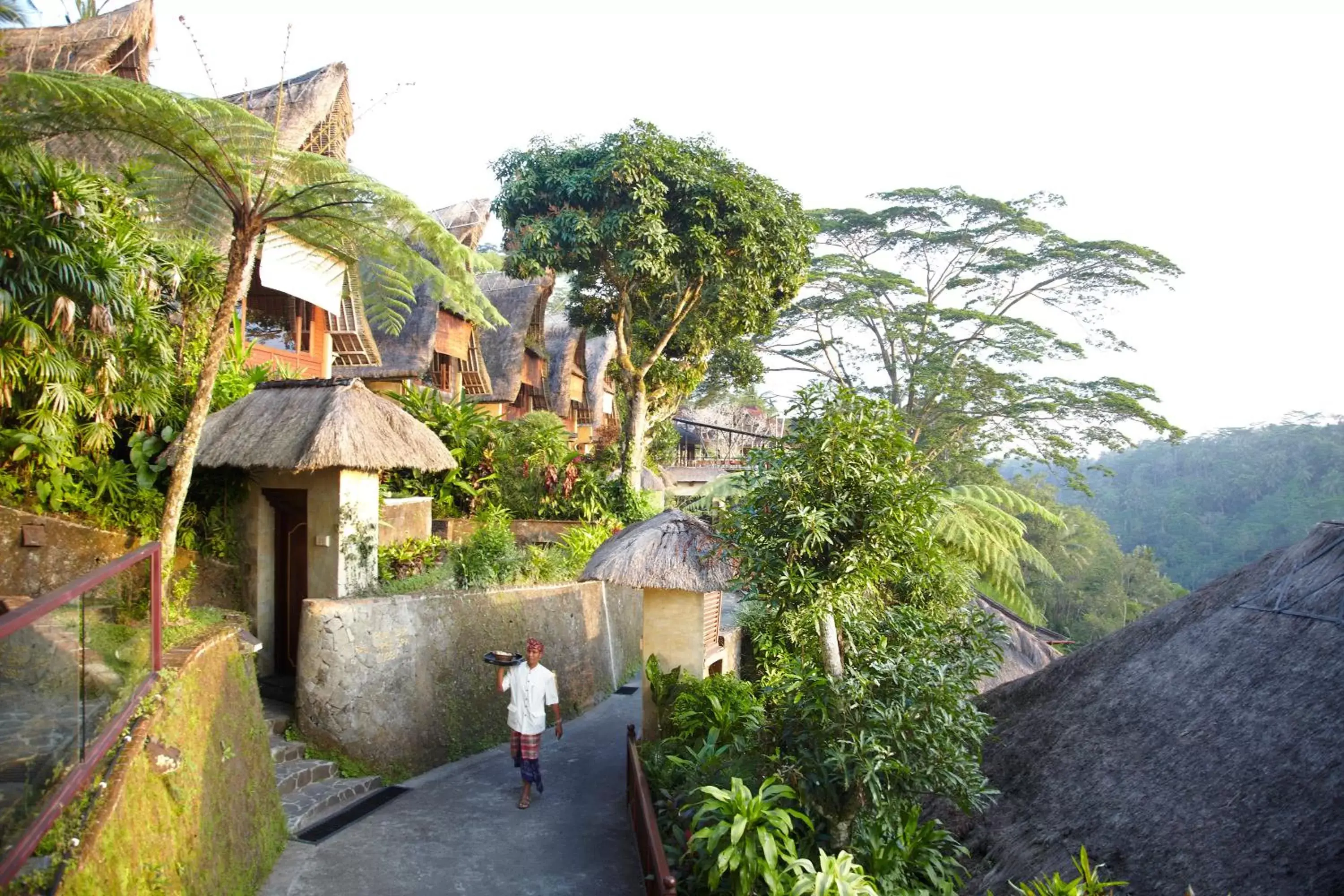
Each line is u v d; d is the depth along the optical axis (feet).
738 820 17.69
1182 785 16.28
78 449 29.25
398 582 34.76
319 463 29.76
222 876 17.98
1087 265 107.45
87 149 23.88
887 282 106.01
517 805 27.71
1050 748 20.56
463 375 72.84
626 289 59.77
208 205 25.61
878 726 18.22
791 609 20.11
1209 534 237.66
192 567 31.14
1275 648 17.75
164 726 16.22
